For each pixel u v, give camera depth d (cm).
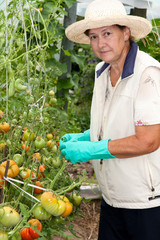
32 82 182
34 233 143
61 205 136
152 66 165
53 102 257
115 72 189
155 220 181
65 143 177
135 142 160
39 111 170
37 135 188
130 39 185
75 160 169
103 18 160
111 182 189
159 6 435
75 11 389
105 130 190
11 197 164
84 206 351
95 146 165
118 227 202
